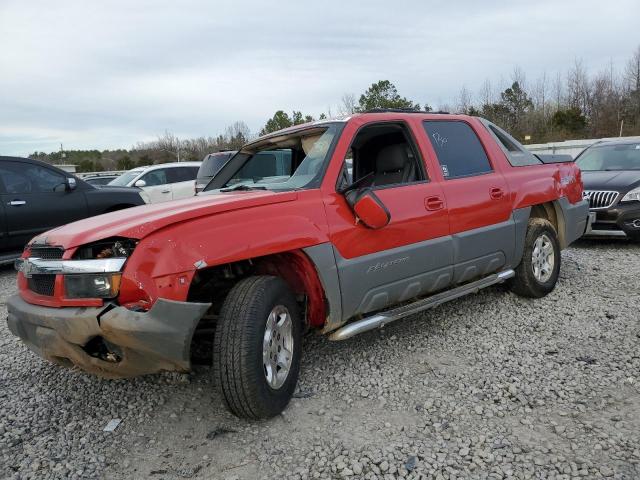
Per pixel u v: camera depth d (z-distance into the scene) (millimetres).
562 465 2510
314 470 2576
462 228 4168
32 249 3182
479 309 4883
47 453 2861
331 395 3344
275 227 3062
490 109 48219
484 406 3121
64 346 2828
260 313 2869
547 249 5152
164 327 2625
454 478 2457
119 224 2932
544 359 3732
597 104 49656
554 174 5344
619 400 3107
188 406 3324
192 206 3068
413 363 3773
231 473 2596
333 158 3566
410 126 4133
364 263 3463
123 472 2664
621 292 5242
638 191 7598
